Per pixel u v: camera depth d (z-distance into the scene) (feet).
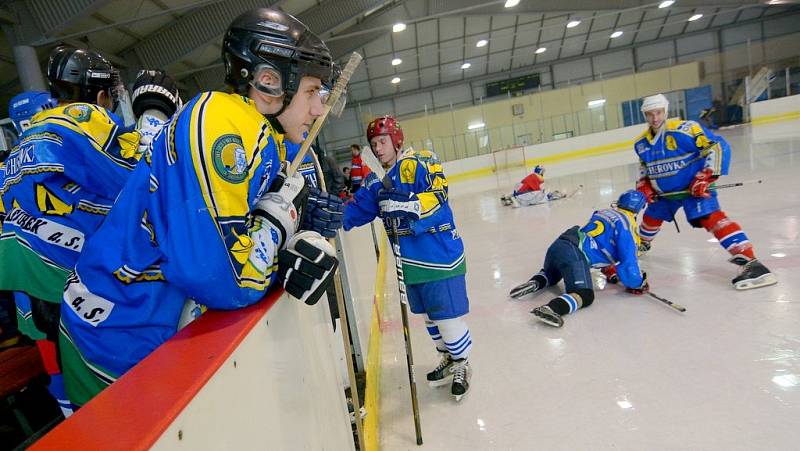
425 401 7.82
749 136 44.39
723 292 10.07
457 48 67.10
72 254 4.33
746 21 74.59
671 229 16.17
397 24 46.32
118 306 2.69
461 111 65.98
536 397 7.31
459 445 6.46
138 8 28.32
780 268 10.71
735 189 20.70
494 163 63.72
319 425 3.35
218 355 1.82
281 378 2.60
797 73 63.46
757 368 7.04
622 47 75.97
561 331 9.54
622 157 48.16
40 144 4.13
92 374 2.93
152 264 2.62
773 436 5.59
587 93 66.13
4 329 6.31
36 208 4.23
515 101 65.98
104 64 5.02
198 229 2.31
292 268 2.68
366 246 11.21
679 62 76.18
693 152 11.28
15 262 4.34
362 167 23.44
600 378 7.52
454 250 7.40
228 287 2.35
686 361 7.57
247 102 2.78
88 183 4.33
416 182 7.16
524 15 62.18
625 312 9.90
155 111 5.33
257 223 2.64
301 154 3.11
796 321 8.22
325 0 40.93
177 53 32.99
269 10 2.98
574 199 26.21
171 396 1.50
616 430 6.21
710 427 5.95
